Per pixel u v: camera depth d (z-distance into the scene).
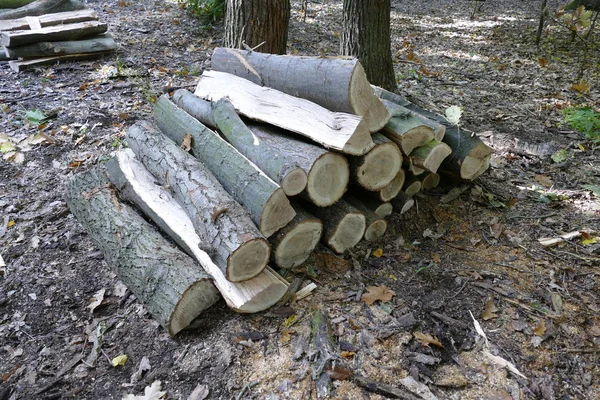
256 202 2.54
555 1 12.05
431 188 3.56
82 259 3.07
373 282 2.83
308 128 2.82
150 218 3.13
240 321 2.55
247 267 2.47
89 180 3.38
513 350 2.40
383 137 2.92
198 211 2.62
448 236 3.23
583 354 2.38
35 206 3.53
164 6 9.12
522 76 6.42
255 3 5.05
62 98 5.14
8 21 6.19
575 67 6.80
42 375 2.38
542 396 2.19
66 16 6.51
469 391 2.21
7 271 2.98
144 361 2.40
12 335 2.59
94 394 2.29
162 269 2.56
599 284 2.77
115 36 7.20
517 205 3.49
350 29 5.30
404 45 7.93
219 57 3.74
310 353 2.35
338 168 2.77
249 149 2.84
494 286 2.78
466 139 3.29
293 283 2.77
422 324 2.54
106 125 4.61
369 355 2.36
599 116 4.77
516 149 4.26
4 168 3.93
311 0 11.01
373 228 3.10
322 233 2.92
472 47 7.96
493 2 12.11
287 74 3.13
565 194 3.62
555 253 3.02
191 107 3.54
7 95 5.15
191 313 2.50
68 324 2.65
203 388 2.24
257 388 2.22
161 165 3.00
